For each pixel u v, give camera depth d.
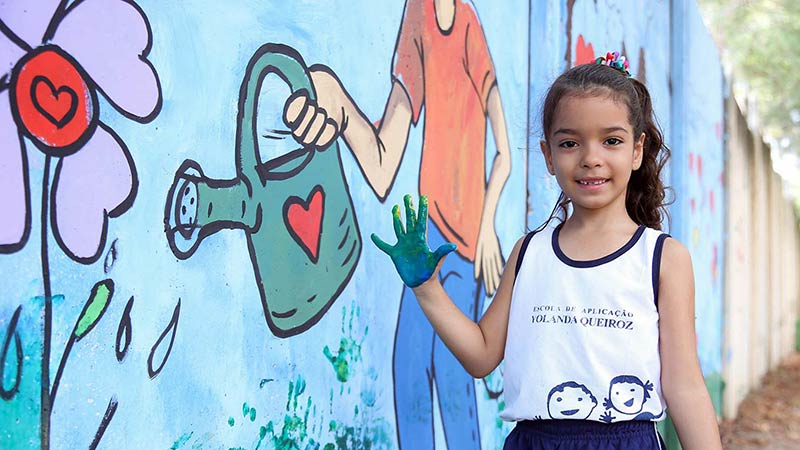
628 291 2.20
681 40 6.60
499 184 3.79
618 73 2.29
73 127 1.73
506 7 3.87
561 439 2.20
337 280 2.62
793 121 16.09
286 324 2.39
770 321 11.00
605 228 2.28
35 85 1.65
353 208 2.70
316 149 2.52
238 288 2.21
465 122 3.46
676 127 6.57
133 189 1.88
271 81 2.33
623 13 5.43
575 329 2.21
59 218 1.70
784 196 12.20
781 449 6.98
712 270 7.54
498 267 3.77
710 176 7.53
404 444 2.99
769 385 9.91
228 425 2.17
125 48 1.86
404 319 3.01
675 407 2.17
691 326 2.21
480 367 2.39
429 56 3.18
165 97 1.97
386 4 2.89
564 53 4.37
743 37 15.14
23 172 1.63
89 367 1.77
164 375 1.97
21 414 1.62
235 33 2.20
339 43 2.63
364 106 2.77
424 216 2.27
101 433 1.80
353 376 2.70
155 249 1.94
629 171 2.26
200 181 2.07
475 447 3.56
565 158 2.25
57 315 1.70
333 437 2.60
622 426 2.17
